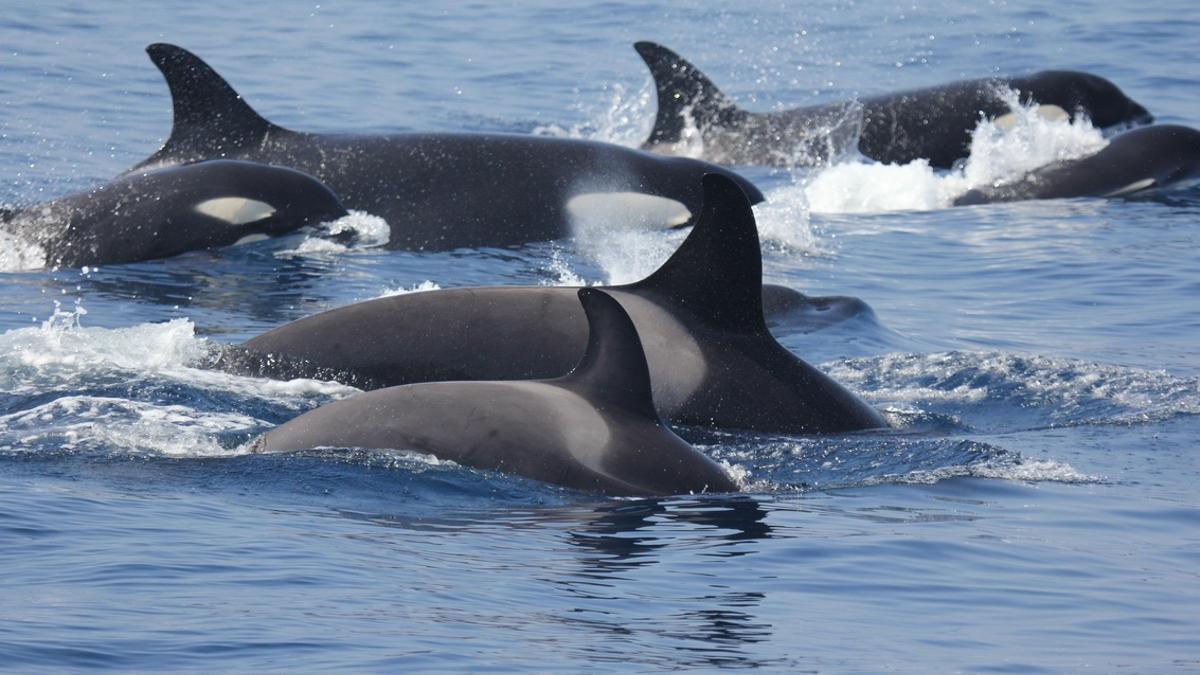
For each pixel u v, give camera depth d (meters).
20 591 25.41
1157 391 44.66
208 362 42.81
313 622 24.64
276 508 31.02
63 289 55.94
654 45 91.12
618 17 138.00
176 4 135.75
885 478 35.88
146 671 22.50
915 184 80.12
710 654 24.31
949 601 27.64
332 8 138.38
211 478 32.69
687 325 40.03
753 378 39.62
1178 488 35.97
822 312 53.19
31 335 44.91
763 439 38.28
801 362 40.56
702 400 39.19
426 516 30.95
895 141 95.44
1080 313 55.97
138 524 29.34
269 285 57.28
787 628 25.77
